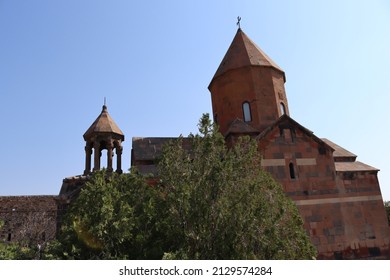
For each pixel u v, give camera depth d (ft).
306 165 55.16
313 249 36.47
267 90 69.00
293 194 53.01
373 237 55.16
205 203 30.89
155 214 35.29
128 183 39.40
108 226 31.86
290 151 55.21
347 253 52.65
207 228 30.66
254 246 30.76
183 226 31.81
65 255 30.78
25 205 91.71
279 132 55.93
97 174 39.45
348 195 56.59
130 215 34.42
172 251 31.89
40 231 86.79
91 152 67.92
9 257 34.45
